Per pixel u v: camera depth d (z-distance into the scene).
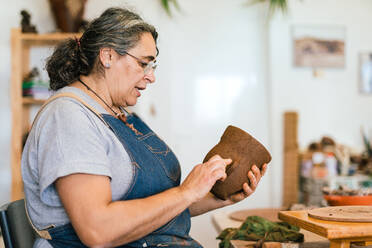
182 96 3.72
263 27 3.80
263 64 3.81
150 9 3.51
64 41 1.21
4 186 3.25
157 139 1.29
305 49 3.82
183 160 3.72
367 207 1.18
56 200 1.00
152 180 1.13
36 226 1.06
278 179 3.71
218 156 1.07
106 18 1.11
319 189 3.24
